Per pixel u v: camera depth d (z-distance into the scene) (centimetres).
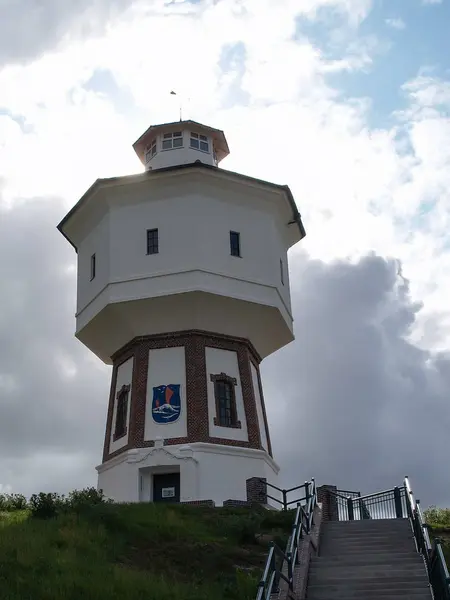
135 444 3662
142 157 4728
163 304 3756
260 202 4047
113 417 3944
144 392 3762
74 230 4241
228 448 3647
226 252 3847
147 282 3762
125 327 3878
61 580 1945
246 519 2780
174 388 3738
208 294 3709
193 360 3769
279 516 2877
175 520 2692
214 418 3709
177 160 4441
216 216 3903
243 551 2488
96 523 2605
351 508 3309
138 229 3891
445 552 2388
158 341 3856
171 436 3647
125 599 1881
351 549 2302
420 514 2219
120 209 3962
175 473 3669
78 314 4050
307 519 2333
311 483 2814
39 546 2230
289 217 4241
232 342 3934
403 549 2264
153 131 4544
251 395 3866
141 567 2283
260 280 3884
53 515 2816
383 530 2473
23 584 1891
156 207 3912
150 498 3619
